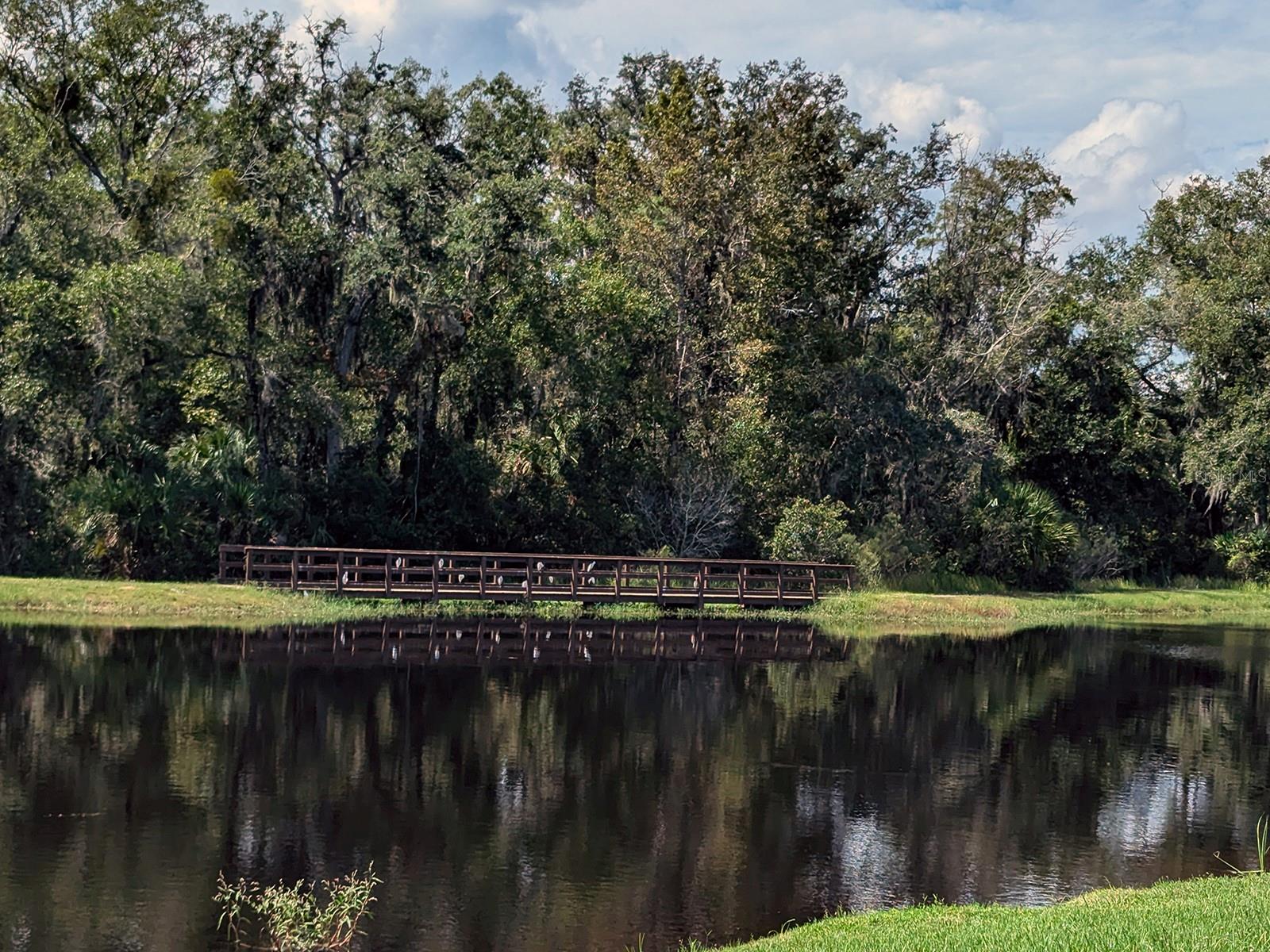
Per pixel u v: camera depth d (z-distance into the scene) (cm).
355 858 1401
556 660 2791
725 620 3616
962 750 2030
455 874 1359
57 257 3703
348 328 4066
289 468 4016
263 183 3878
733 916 1252
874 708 2367
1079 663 3045
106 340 3425
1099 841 1543
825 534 4184
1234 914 1009
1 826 1460
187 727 1964
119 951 1125
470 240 3931
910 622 3825
